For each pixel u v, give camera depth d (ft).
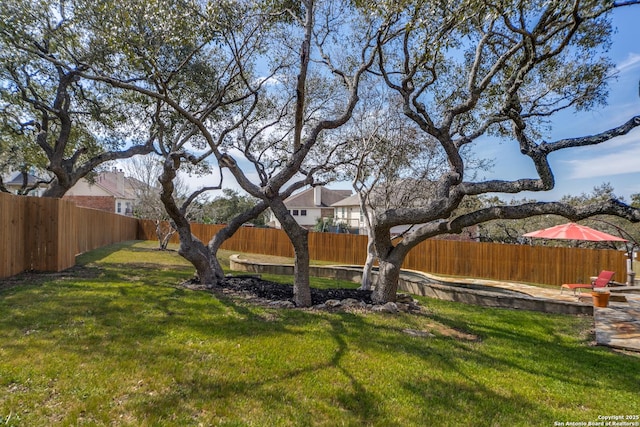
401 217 24.18
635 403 12.83
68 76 34.47
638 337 20.97
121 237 75.36
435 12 17.95
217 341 16.17
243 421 10.20
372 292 28.55
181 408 10.64
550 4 17.26
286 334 17.65
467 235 73.46
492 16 17.44
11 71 33.32
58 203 31.71
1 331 15.92
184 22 20.83
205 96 32.07
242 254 70.23
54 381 11.73
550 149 19.40
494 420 11.16
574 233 34.50
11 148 45.14
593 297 28.84
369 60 24.40
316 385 12.60
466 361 15.81
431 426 10.61
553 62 24.50
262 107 34.27
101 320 18.10
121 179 111.65
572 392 13.50
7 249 28.09
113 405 10.59
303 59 21.44
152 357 13.99
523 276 50.70
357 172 32.73
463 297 31.81
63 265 33.01
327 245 65.36
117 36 20.20
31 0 28.30
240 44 27.35
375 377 13.55
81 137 45.83
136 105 36.14
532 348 18.48
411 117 22.41
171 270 37.86
